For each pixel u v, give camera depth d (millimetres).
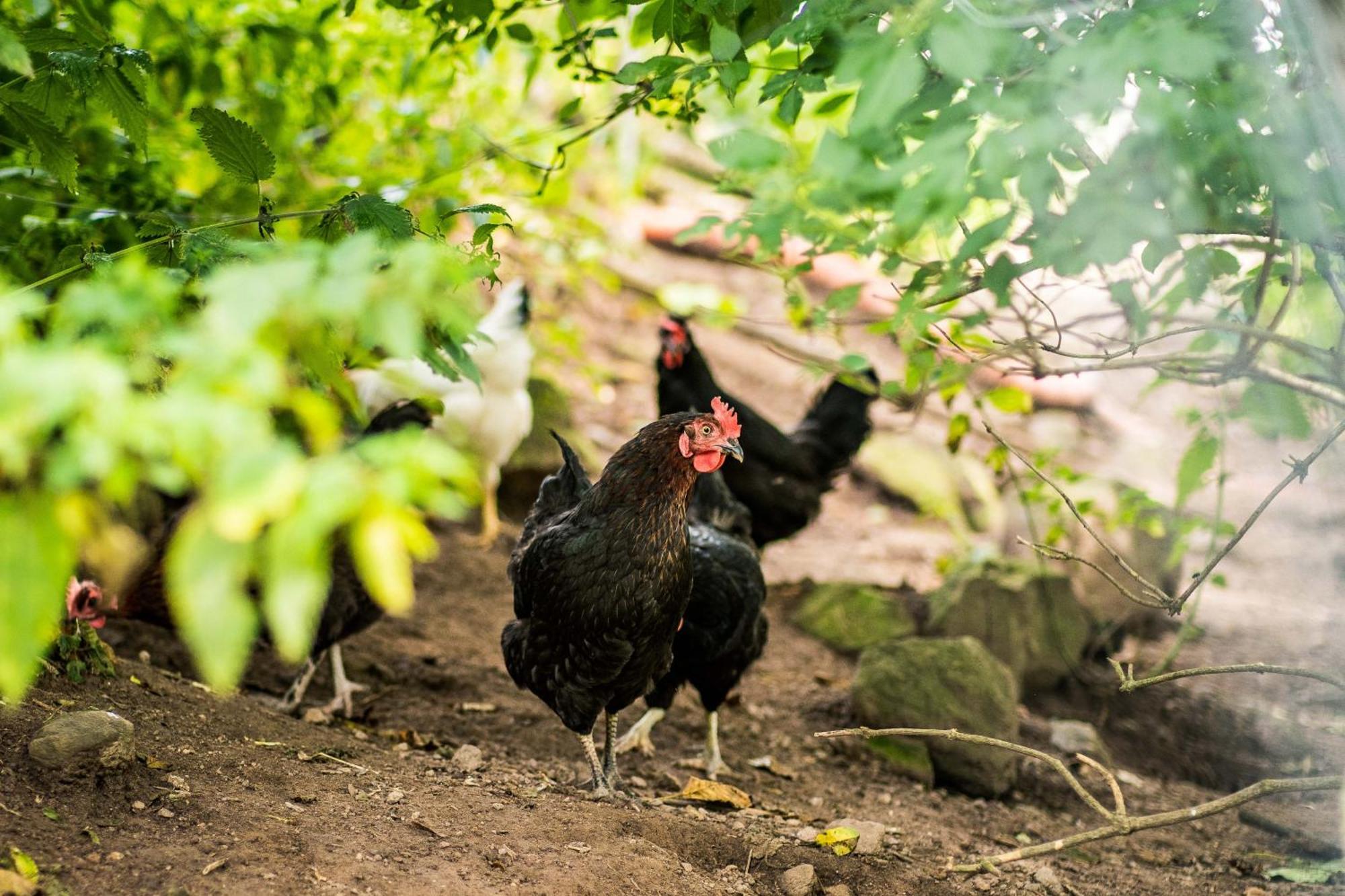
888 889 3490
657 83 3115
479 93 7195
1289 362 3734
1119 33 2029
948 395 4453
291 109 5355
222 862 2598
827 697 5855
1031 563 6891
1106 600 7008
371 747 3984
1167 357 3057
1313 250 2867
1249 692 6516
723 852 3508
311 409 1484
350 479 1368
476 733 4789
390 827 3039
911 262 3066
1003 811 4898
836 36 2693
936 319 2918
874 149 2434
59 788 2785
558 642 3770
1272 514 7797
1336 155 2494
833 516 9016
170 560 1369
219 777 3146
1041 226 2520
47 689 3330
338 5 4211
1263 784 2844
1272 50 2529
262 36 4754
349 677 5184
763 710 5676
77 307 1451
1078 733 5703
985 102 2176
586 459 8234
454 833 3084
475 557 6973
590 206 11648
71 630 3557
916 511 9078
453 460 1437
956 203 2154
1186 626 5906
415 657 5438
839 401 7406
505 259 9133
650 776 4578
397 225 2605
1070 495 7195
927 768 5156
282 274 1451
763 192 2934
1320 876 4125
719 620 4516
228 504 1321
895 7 2248
